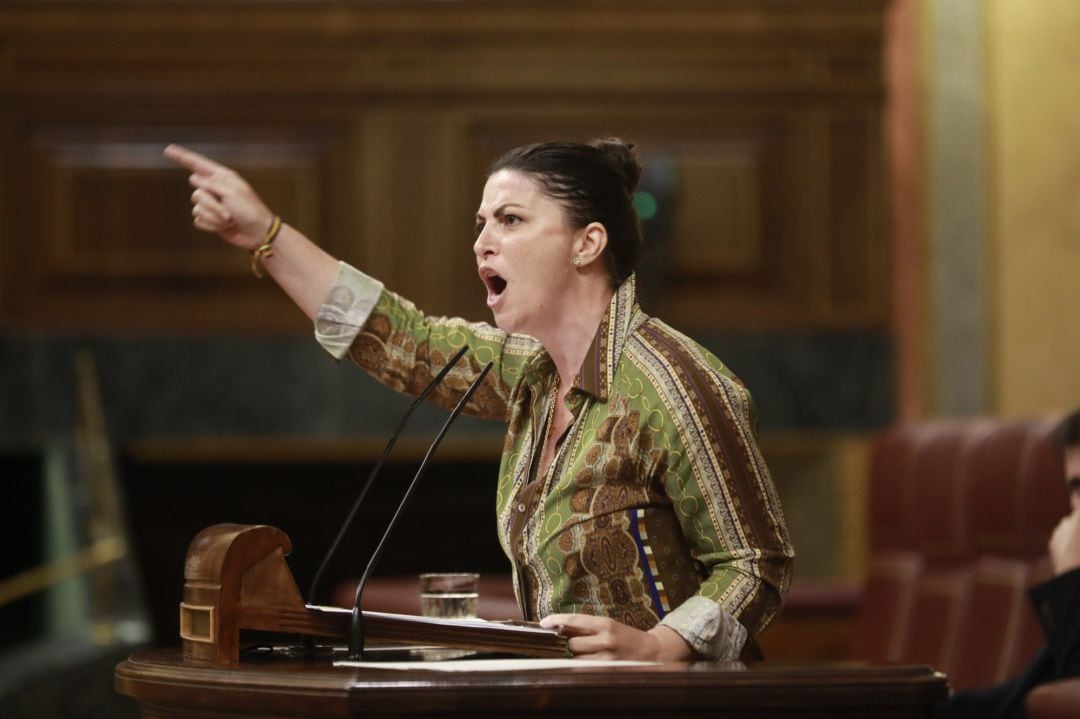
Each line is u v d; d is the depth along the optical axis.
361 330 8.50
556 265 7.68
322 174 21.80
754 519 7.20
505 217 7.75
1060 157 21.39
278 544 6.68
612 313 7.66
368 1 21.62
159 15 21.52
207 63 21.67
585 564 7.34
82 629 21.75
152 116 21.61
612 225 7.77
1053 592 10.47
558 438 7.72
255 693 5.78
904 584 14.43
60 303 21.61
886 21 21.94
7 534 22.59
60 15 21.45
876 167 21.95
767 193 21.98
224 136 21.77
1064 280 21.30
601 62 21.88
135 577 21.86
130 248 21.67
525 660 6.41
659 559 7.31
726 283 21.91
